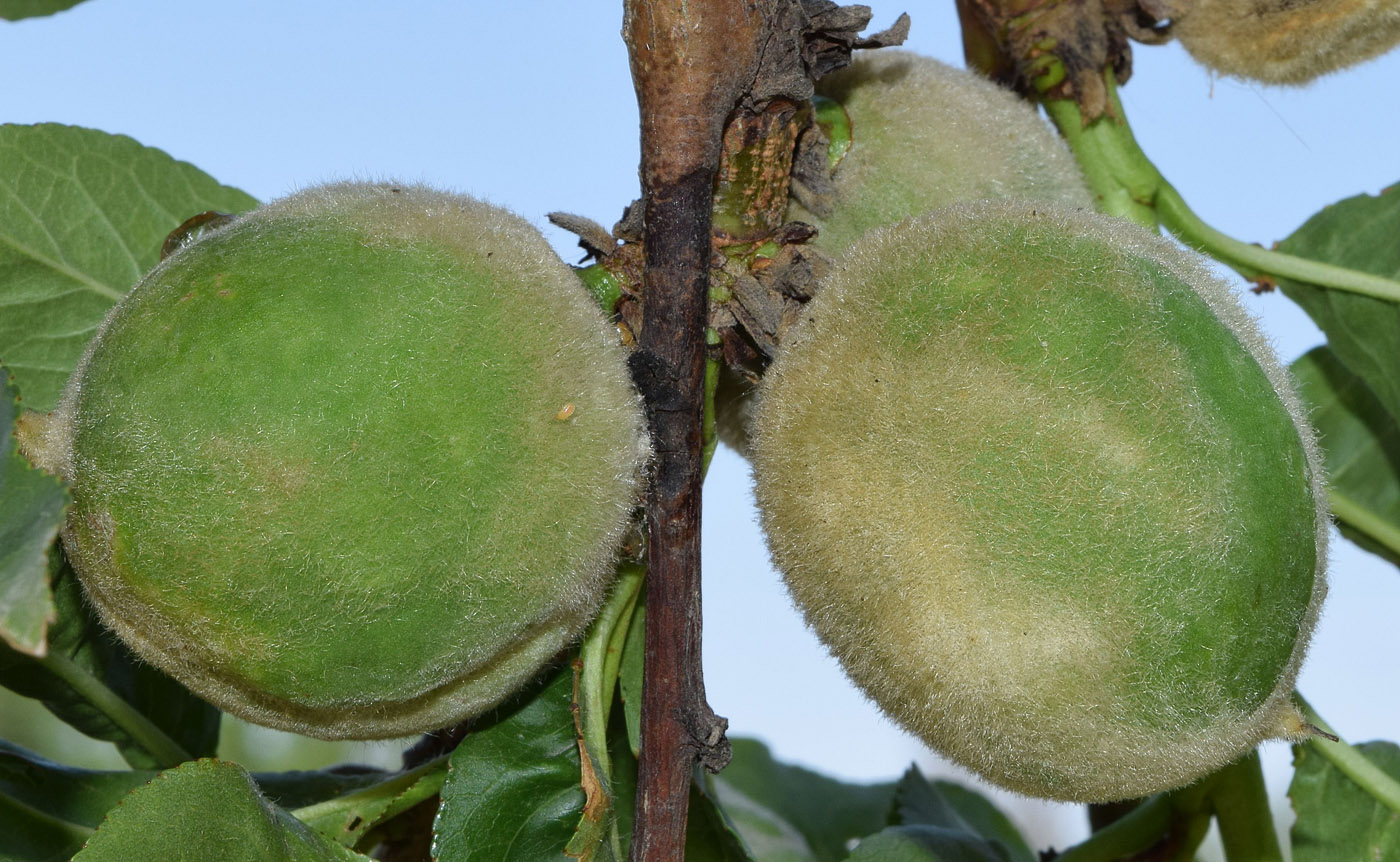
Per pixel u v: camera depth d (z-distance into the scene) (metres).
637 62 0.22
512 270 0.22
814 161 0.24
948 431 0.22
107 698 0.24
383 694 0.22
